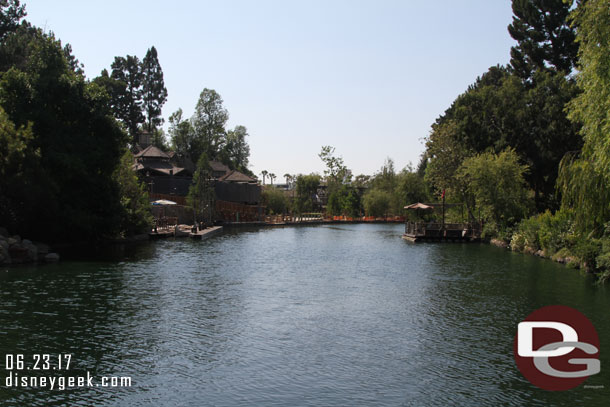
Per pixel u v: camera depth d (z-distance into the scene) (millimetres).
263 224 93125
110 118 42469
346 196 125625
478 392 13414
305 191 128500
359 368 14977
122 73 107062
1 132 34500
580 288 27172
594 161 27219
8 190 34500
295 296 25047
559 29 59375
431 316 21109
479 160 53406
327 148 129500
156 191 82438
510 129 56875
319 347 16859
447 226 61531
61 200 38781
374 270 34562
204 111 121500
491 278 30766
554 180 55375
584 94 25344
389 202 119188
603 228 29531
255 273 32562
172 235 58219
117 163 43531
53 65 40375
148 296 24125
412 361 15641
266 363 15289
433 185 72062
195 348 16562
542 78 56844
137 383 13672
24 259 33375
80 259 36000
